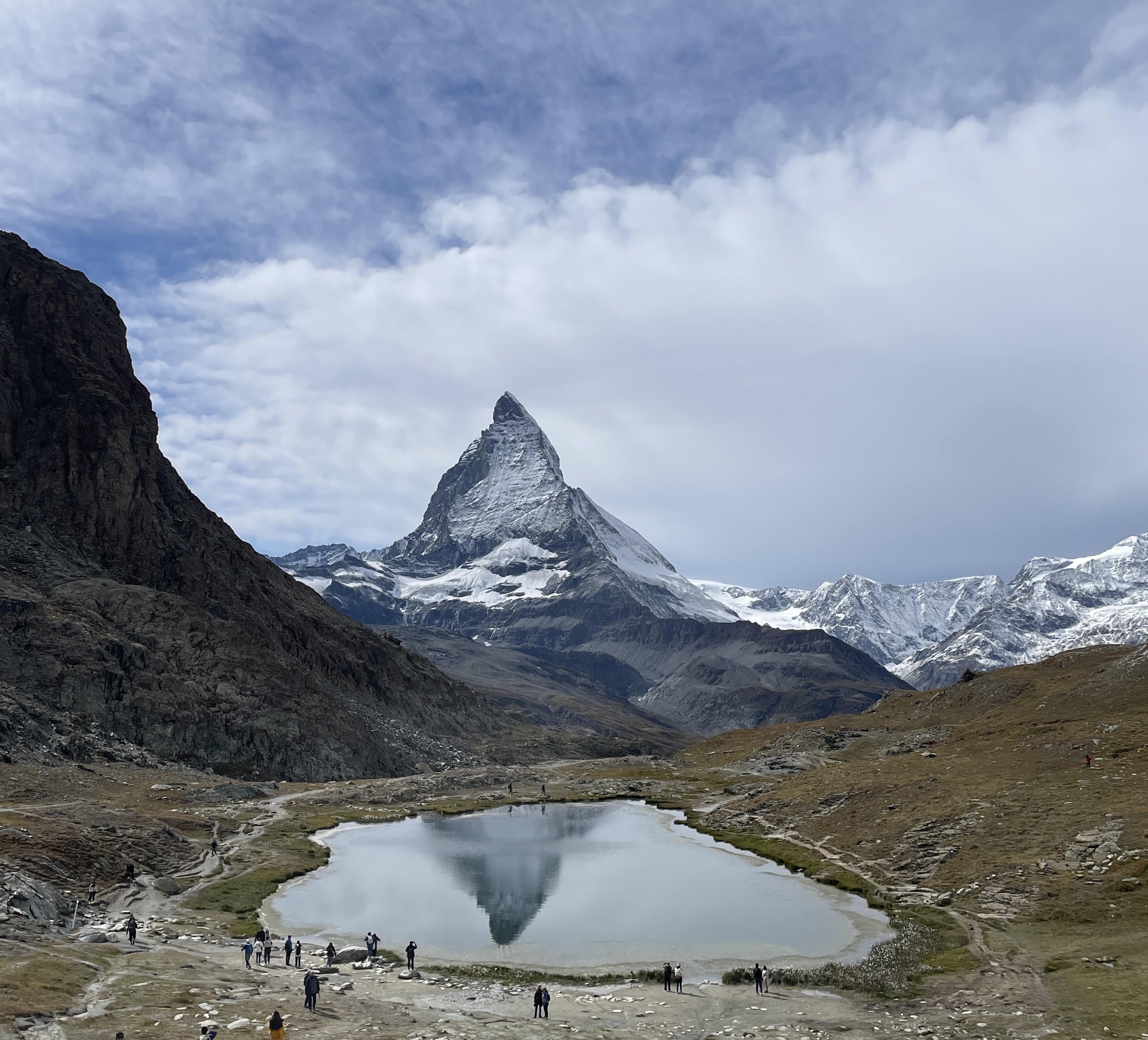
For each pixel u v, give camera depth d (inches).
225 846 4365.2
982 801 4050.2
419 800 6569.9
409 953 2615.7
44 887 2883.9
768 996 2352.4
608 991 2406.5
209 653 7534.5
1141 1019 1929.1
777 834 4827.8
